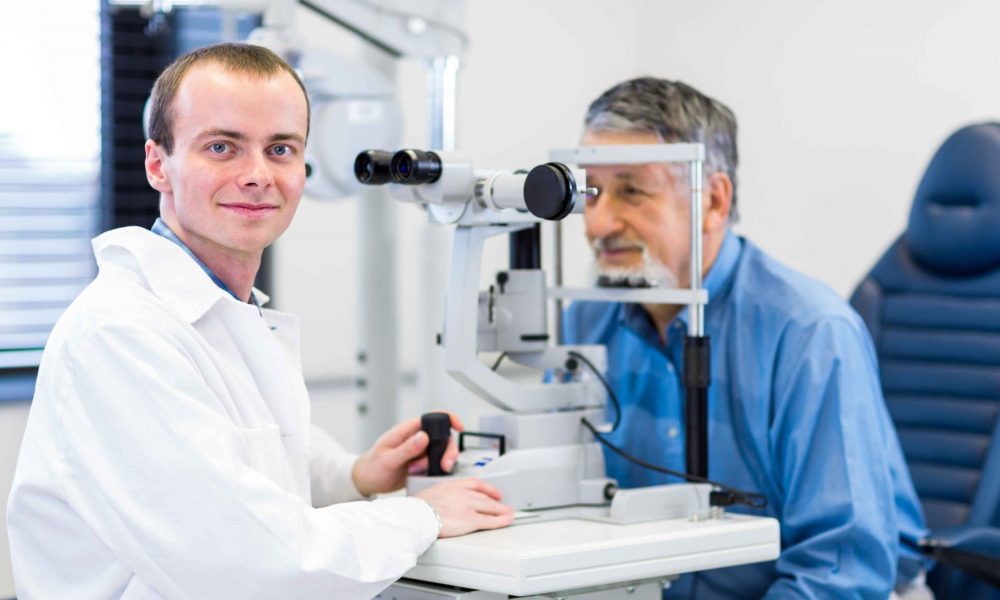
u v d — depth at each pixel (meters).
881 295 2.52
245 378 1.42
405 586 1.50
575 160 1.82
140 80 3.11
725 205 1.96
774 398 1.87
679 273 1.92
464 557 1.38
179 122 1.39
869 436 1.80
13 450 2.82
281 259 3.25
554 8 3.60
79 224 3.06
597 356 1.75
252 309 1.45
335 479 1.81
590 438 1.71
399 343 2.66
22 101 2.96
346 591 1.30
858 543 1.74
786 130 3.39
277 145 1.42
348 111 2.36
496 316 1.69
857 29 3.23
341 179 2.38
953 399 2.38
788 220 3.39
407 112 3.37
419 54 2.42
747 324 1.92
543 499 1.63
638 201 1.89
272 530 1.26
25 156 2.98
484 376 1.63
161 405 1.26
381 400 2.65
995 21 2.98
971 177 2.39
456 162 1.58
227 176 1.39
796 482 1.81
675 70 3.65
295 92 1.43
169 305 1.37
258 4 2.31
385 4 2.38
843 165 3.28
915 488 2.37
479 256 1.63
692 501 1.60
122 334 1.28
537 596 1.45
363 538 1.34
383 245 2.62
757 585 1.86
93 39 3.04
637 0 3.75
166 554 1.25
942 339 2.42
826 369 1.81
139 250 1.39
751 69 3.46
